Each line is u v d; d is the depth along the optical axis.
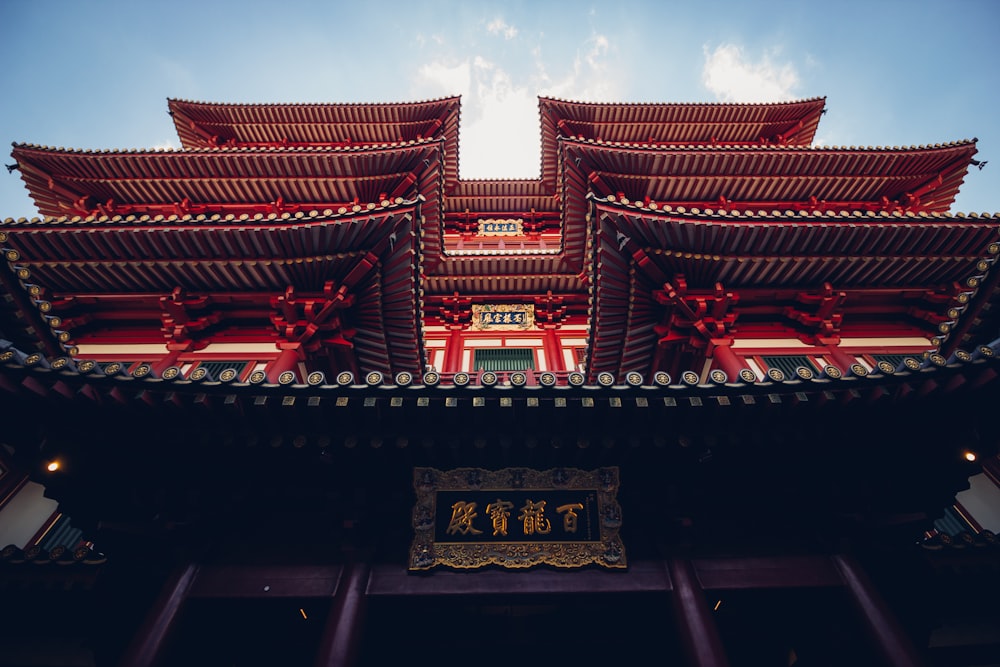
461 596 8.54
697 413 8.58
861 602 8.48
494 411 8.44
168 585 8.32
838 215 14.88
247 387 8.05
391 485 9.21
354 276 14.82
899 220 14.92
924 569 9.35
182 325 15.60
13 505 11.27
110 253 14.80
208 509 8.86
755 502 9.52
